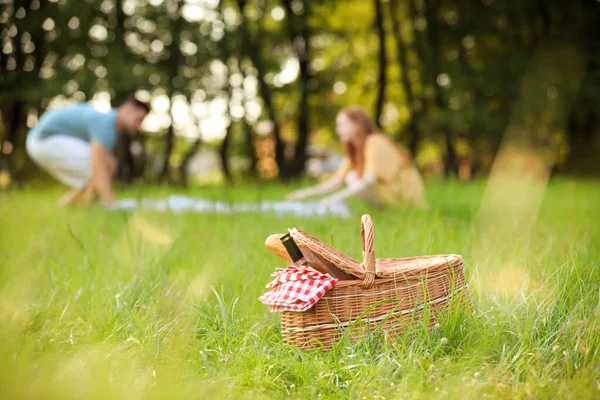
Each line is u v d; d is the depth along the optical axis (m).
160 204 7.00
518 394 1.92
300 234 2.71
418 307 2.58
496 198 5.11
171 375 2.09
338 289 2.54
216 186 11.87
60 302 3.08
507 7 18.48
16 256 4.20
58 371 2.04
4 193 9.48
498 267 3.12
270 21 19.83
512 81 17.66
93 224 5.63
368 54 21.28
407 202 7.07
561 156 18.48
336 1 18.98
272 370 2.27
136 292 3.08
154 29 17.14
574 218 5.71
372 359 2.29
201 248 4.30
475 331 2.40
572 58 17.05
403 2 19.95
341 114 7.32
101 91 15.19
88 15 16.06
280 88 18.92
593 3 18.12
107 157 7.78
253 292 3.18
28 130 16.19
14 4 15.87
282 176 18.86
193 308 2.77
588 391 1.94
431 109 19.33
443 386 2.01
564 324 2.41
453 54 19.62
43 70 16.30
